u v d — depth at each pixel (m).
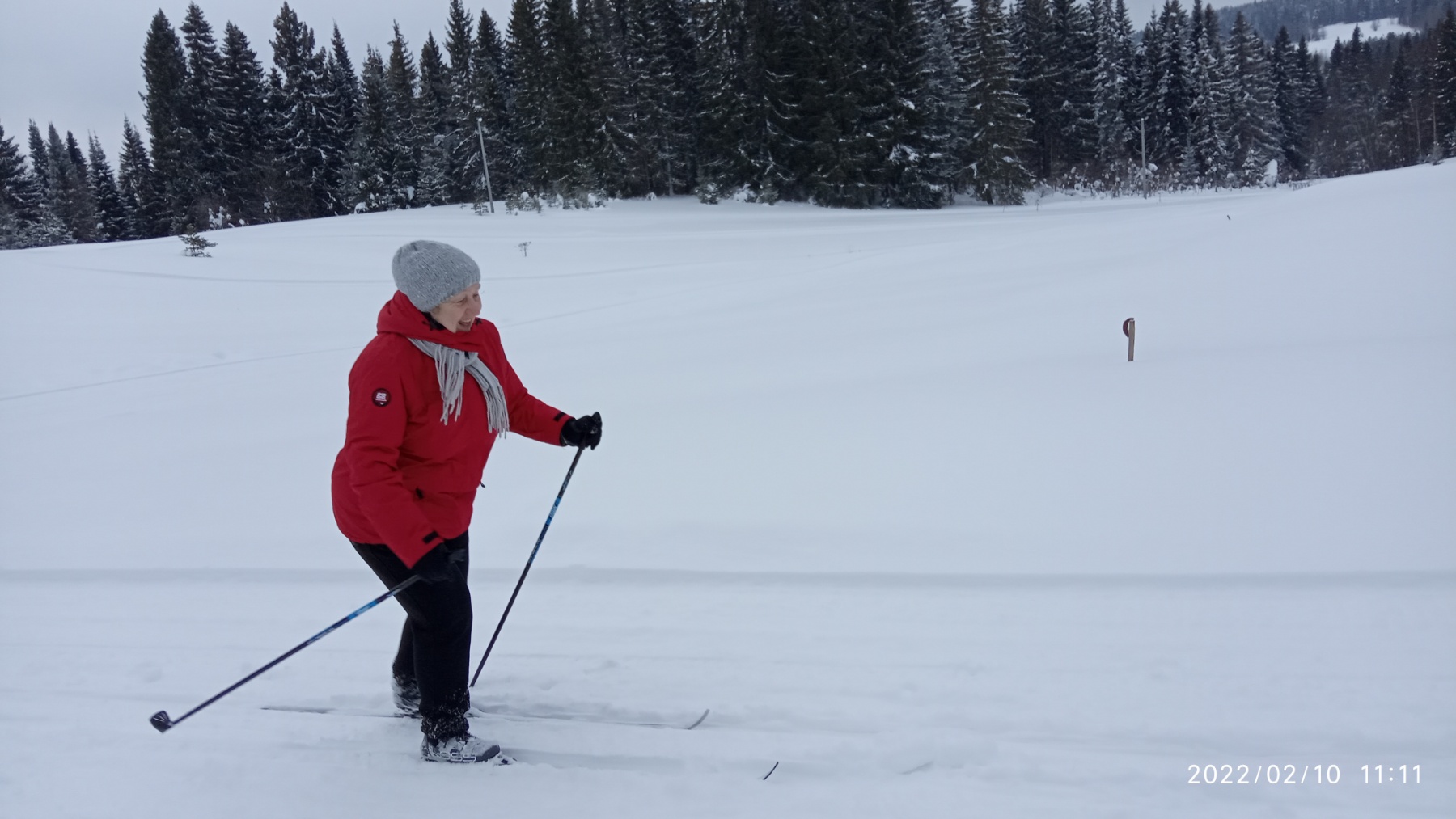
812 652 3.20
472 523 4.74
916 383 6.59
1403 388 5.00
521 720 2.92
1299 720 2.57
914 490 4.57
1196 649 2.99
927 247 15.77
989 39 43.12
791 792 2.41
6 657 3.68
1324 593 3.26
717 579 3.89
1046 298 9.08
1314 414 4.85
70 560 4.75
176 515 5.41
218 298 19.05
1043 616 3.31
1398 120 65.25
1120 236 12.30
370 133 55.00
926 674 2.99
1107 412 5.37
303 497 5.55
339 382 10.11
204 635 3.80
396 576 2.60
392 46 56.78
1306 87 71.44
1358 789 2.26
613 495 4.94
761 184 43.12
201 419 8.59
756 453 5.41
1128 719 2.64
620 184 45.00
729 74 42.56
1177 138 57.09
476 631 3.59
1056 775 2.39
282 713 3.13
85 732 3.07
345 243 28.30
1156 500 4.14
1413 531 3.57
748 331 10.12
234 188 59.06
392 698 3.19
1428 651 2.85
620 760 2.65
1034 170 55.06
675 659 3.24
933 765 2.49
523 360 10.13
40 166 84.81
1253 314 7.10
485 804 2.48
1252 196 39.31
